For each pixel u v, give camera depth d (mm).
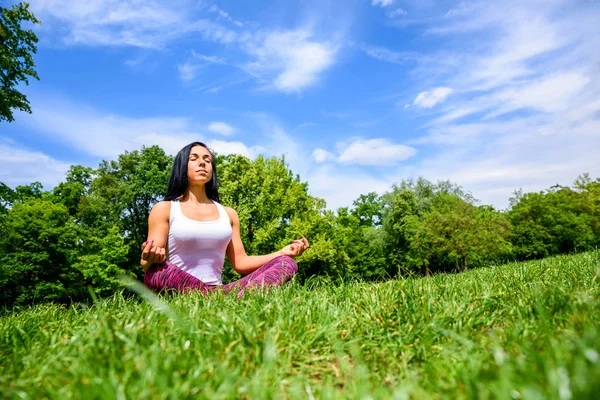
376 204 59875
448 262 39438
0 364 1804
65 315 3035
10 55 14844
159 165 34969
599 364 894
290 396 1194
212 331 1862
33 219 28828
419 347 1708
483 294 2611
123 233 34125
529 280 3693
